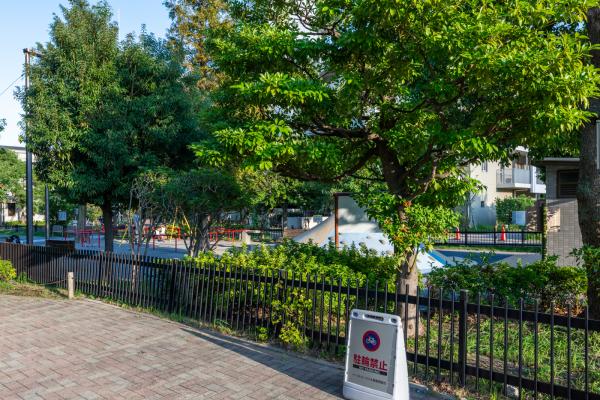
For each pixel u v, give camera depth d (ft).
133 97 46.16
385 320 16.57
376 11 18.98
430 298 18.76
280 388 18.06
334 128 24.77
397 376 16.03
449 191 25.11
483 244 84.12
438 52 19.72
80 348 22.88
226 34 28.81
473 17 19.53
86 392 17.76
